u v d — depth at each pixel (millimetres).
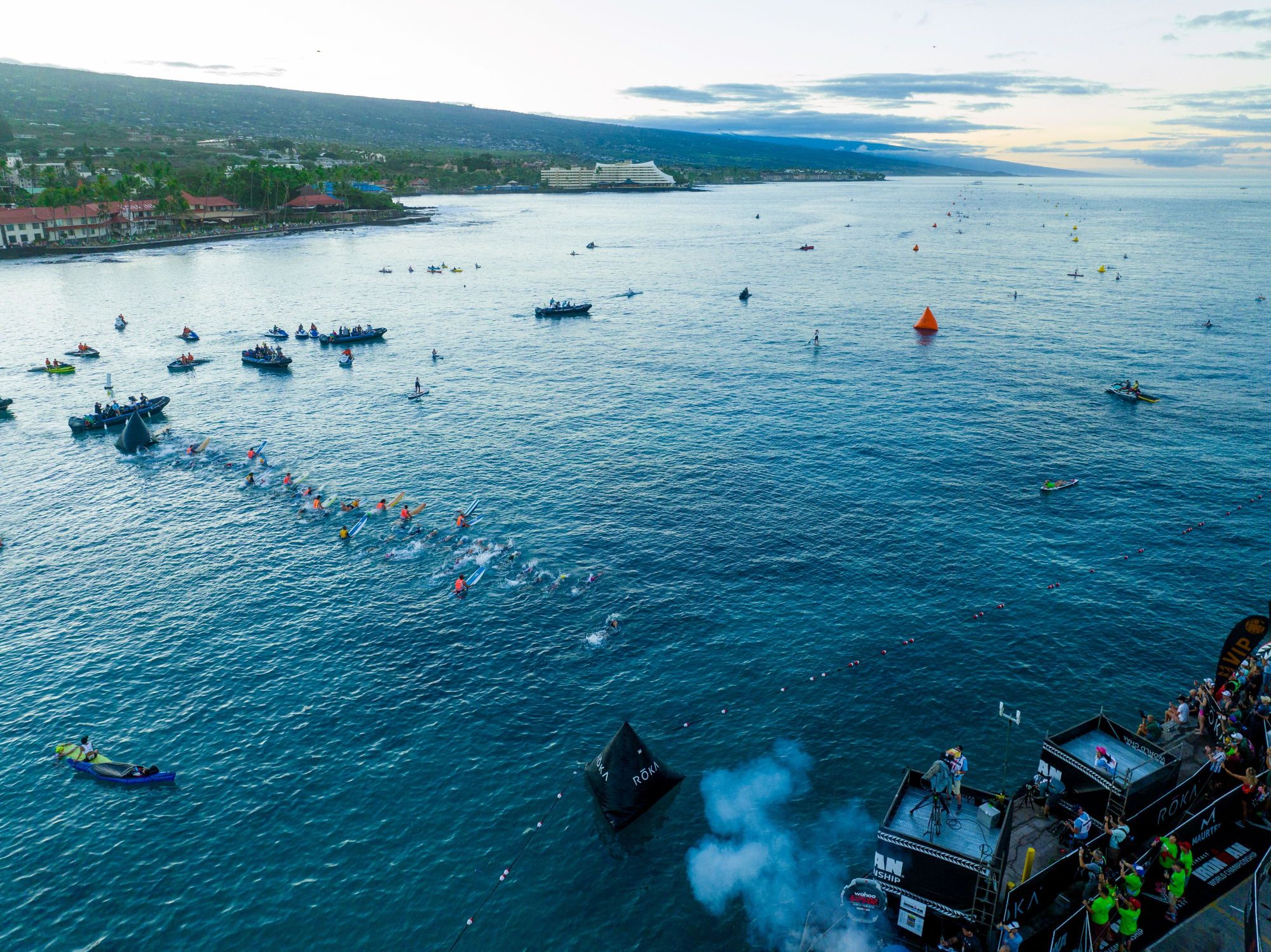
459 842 38625
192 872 37125
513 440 92562
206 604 59281
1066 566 63031
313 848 38344
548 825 39594
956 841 30062
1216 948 29438
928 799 32062
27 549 68375
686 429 95500
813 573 62281
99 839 38938
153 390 116312
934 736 45156
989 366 121625
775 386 112938
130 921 34719
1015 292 183125
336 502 76500
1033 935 29438
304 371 126125
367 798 41188
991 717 46531
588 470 83125
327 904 35500
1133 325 147875
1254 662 40094
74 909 35312
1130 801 31516
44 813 40531
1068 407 101188
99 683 50531
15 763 43812
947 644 53312
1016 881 30188
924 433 92625
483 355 134750
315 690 49406
